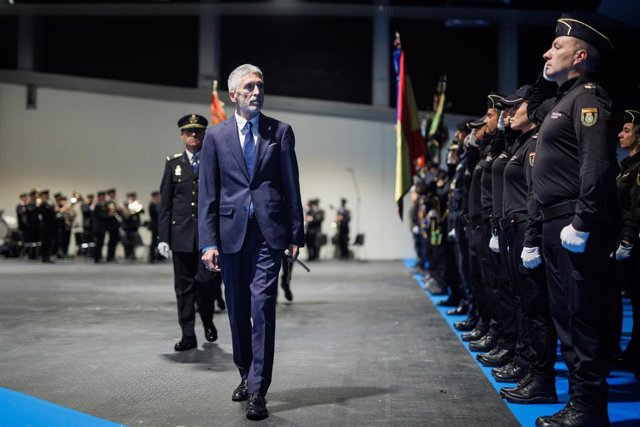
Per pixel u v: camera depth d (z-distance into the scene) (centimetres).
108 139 2331
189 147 589
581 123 329
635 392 448
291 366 518
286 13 2334
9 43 2395
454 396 423
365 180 2339
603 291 338
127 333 677
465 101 2381
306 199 2342
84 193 2333
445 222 903
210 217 401
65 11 2325
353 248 2325
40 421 366
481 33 2373
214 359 544
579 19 351
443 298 1027
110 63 2447
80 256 2264
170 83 2434
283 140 405
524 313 426
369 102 2433
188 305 589
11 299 977
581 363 341
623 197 521
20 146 2341
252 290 393
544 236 355
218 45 2402
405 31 2391
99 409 392
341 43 2431
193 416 377
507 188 431
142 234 2303
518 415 380
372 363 529
